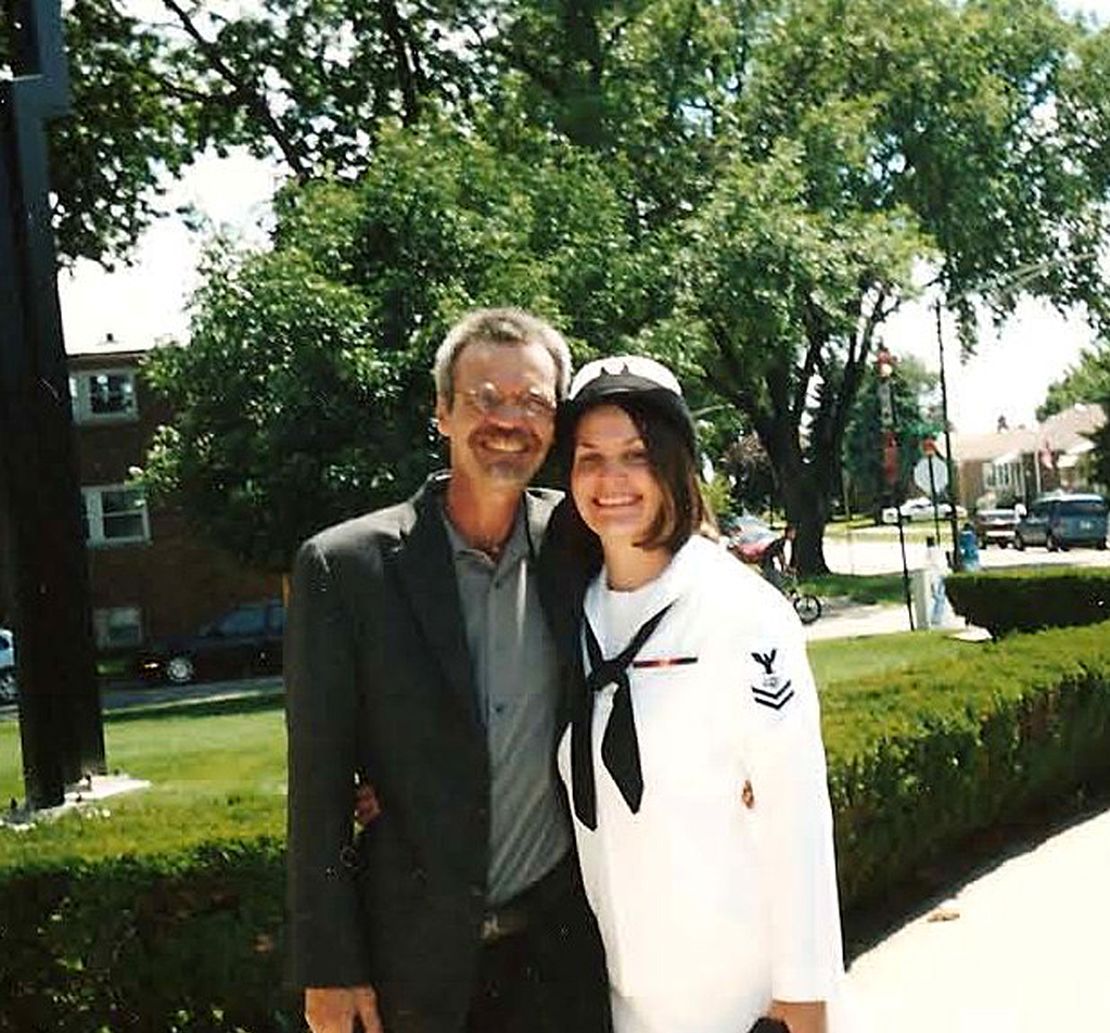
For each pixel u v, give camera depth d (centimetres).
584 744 260
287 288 1848
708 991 255
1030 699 801
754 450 5788
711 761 255
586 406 268
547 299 1892
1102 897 652
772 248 2408
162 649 2938
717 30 2905
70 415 777
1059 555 4347
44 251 764
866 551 5472
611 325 2066
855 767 609
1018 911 640
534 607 269
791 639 260
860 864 627
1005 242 3741
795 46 3188
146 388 3356
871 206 3503
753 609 258
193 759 1239
